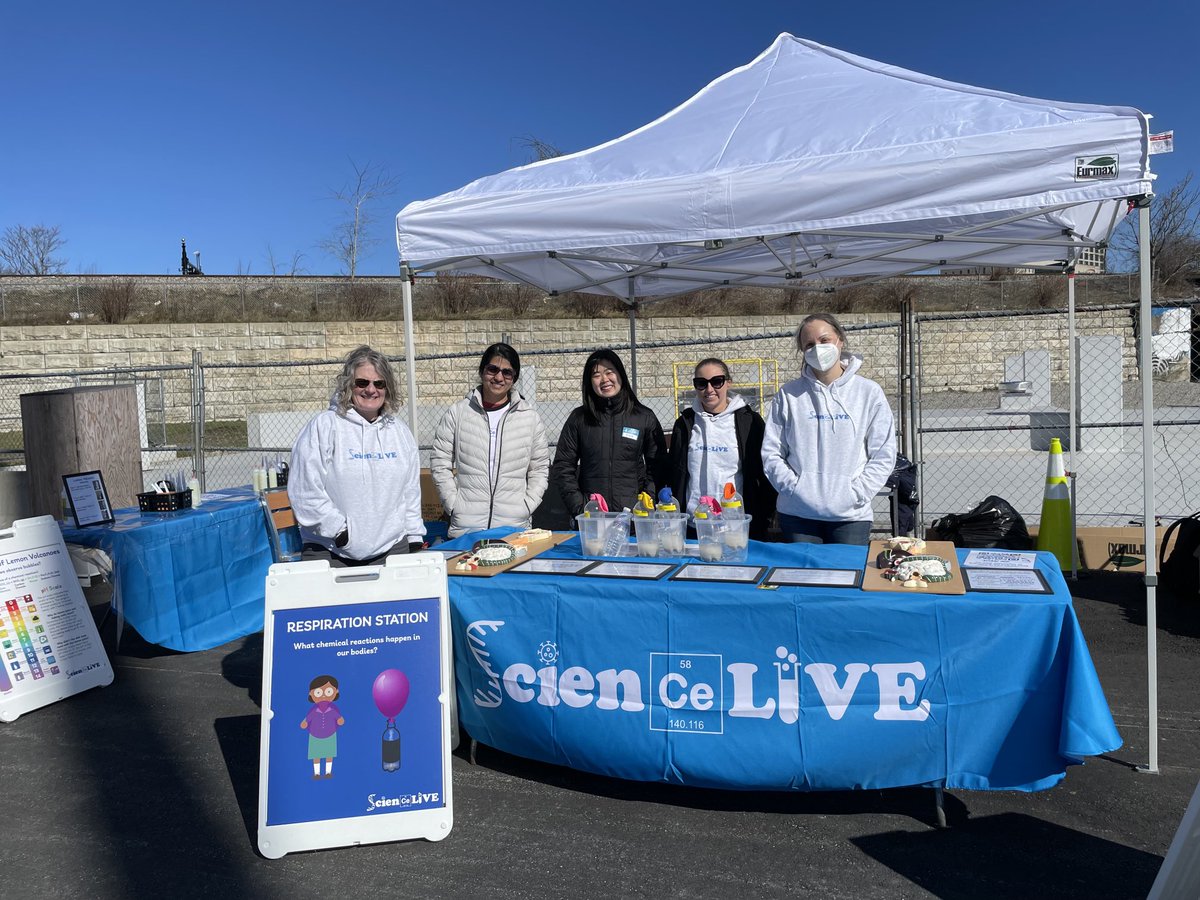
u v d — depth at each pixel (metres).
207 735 3.99
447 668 2.98
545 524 6.07
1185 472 9.90
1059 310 6.41
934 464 10.84
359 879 2.74
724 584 3.02
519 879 2.71
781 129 4.04
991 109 3.63
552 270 6.20
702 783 3.03
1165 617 5.23
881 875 2.68
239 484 11.77
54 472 6.23
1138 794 3.16
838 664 2.88
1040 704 2.76
